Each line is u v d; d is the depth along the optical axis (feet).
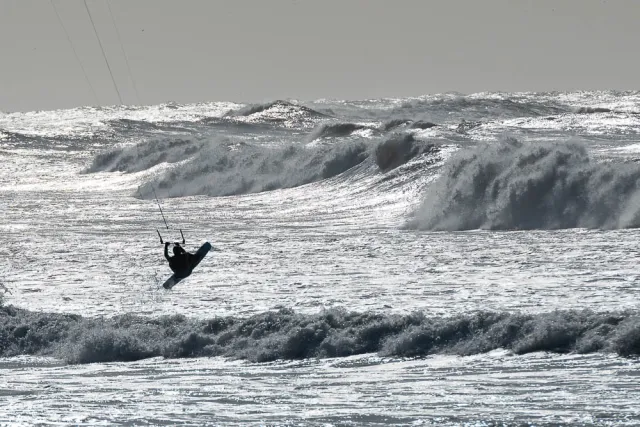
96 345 149.18
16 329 163.12
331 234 314.55
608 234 277.03
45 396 115.44
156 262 260.62
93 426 95.14
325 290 199.93
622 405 95.09
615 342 122.31
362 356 135.64
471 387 109.29
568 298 176.45
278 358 138.92
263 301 189.16
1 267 258.37
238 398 109.70
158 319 163.32
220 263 251.39
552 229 300.40
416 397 105.19
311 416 97.30
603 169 313.53
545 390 104.88
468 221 322.34
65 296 206.08
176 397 111.65
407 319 141.69
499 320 135.64
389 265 236.22
